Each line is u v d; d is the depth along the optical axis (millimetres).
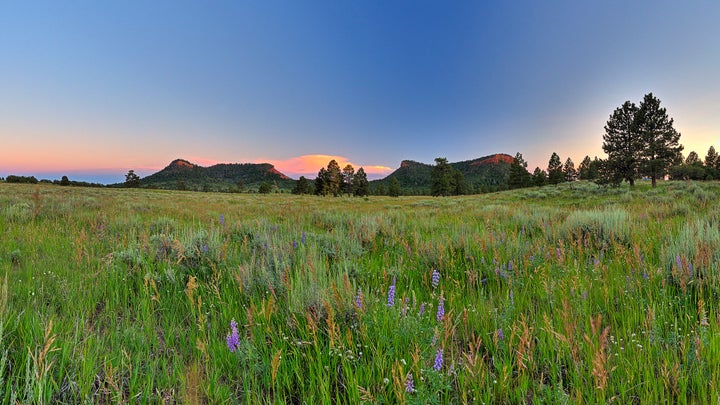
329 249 5156
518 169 83250
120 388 1945
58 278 3494
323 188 78000
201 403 1915
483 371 1988
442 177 76750
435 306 3090
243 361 2146
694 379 1916
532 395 2014
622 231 5531
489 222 8062
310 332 2434
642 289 3215
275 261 3762
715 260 3438
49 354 2068
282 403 1865
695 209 10164
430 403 1758
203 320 2693
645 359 2074
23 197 13969
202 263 4180
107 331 2623
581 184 54031
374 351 2205
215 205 21641
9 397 1736
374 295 3109
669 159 38156
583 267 3865
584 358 2188
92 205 13070
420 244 5184
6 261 4180
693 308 2744
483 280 3676
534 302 3283
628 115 40812
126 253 4414
